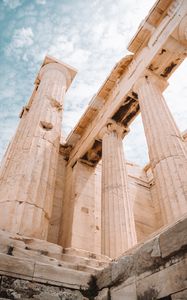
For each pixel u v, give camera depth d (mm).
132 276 4629
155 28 13438
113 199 11711
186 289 3512
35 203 8695
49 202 9430
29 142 10719
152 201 20672
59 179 17719
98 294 5469
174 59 12625
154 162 9883
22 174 9281
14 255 5801
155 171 9680
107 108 16016
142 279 4355
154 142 10312
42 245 6801
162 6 12898
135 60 14555
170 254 3926
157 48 12578
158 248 4184
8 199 8469
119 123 15406
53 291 5312
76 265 6152
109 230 10656
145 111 11773
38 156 10258
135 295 4379
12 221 7812
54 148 11406
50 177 10148
